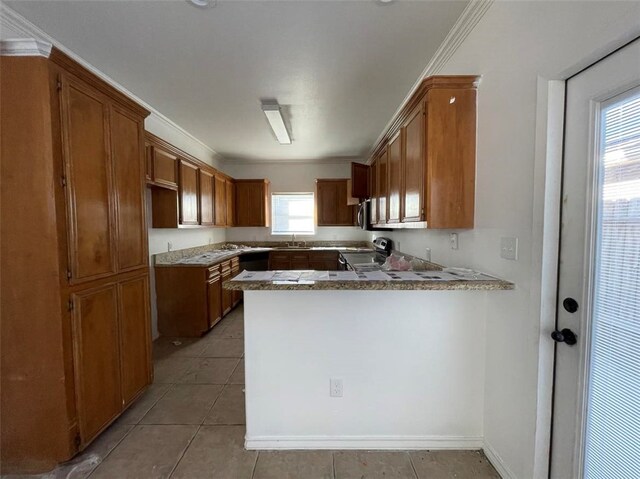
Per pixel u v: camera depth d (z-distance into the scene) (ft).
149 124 10.85
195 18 5.87
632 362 3.16
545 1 3.96
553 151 3.95
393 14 5.75
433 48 6.88
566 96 3.88
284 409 5.57
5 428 5.03
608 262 3.41
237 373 8.55
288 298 5.40
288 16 5.81
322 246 19.27
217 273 12.56
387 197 8.82
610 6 3.11
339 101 9.84
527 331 4.36
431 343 5.48
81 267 5.31
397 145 7.66
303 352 5.48
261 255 18.72
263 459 5.37
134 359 6.87
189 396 7.38
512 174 4.63
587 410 3.72
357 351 5.48
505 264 4.84
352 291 5.39
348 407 5.56
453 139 5.57
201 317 11.38
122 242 6.42
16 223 4.82
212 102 9.93
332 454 5.48
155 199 11.12
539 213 4.09
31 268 4.87
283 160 18.80
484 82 5.35
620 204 3.26
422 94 5.79
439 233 7.59
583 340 3.73
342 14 5.75
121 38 6.51
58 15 5.77
